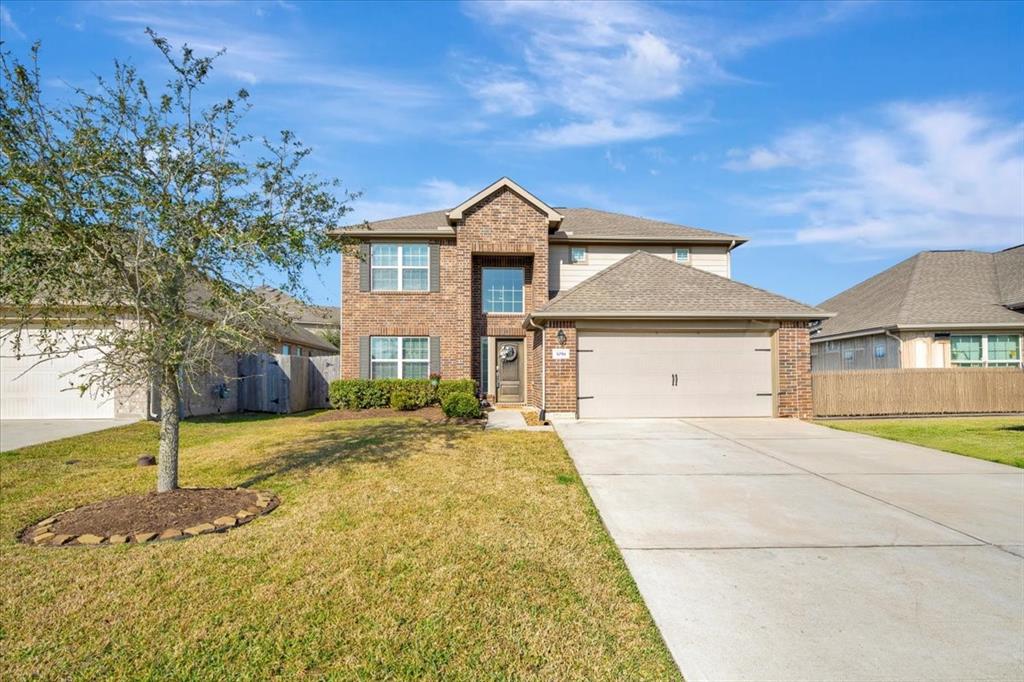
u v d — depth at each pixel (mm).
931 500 6434
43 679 2947
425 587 4031
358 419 13875
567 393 13172
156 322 5793
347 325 17219
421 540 5004
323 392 20031
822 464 8352
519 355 17953
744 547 4918
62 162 5059
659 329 13492
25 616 3615
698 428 11898
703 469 7992
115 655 3172
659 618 3613
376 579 4168
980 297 18516
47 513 5996
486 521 5551
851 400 14703
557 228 17781
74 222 5102
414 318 17281
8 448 9664
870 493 6738
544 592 3973
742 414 13469
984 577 4262
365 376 17109
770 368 13586
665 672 3014
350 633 3395
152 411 13758
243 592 3951
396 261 17453
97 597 3889
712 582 4168
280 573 4281
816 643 3303
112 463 8656
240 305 5906
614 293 14078
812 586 4102
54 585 4078
